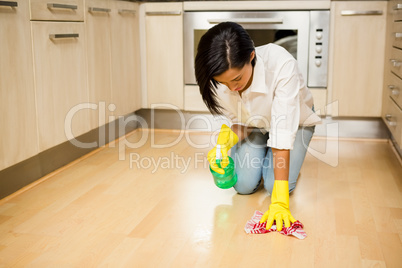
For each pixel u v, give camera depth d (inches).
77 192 89.4
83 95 107.4
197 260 62.6
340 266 60.8
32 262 62.3
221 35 57.3
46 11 91.3
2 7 79.4
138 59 137.7
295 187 91.4
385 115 119.3
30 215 78.2
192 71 135.8
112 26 120.0
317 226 73.2
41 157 97.1
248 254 64.2
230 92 73.4
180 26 133.7
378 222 74.6
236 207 81.4
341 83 126.9
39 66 90.4
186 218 76.8
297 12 124.7
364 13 121.2
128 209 80.8
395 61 103.1
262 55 70.2
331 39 125.1
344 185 92.6
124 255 64.2
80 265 61.5
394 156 113.2
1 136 81.1
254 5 127.0
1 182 84.7
